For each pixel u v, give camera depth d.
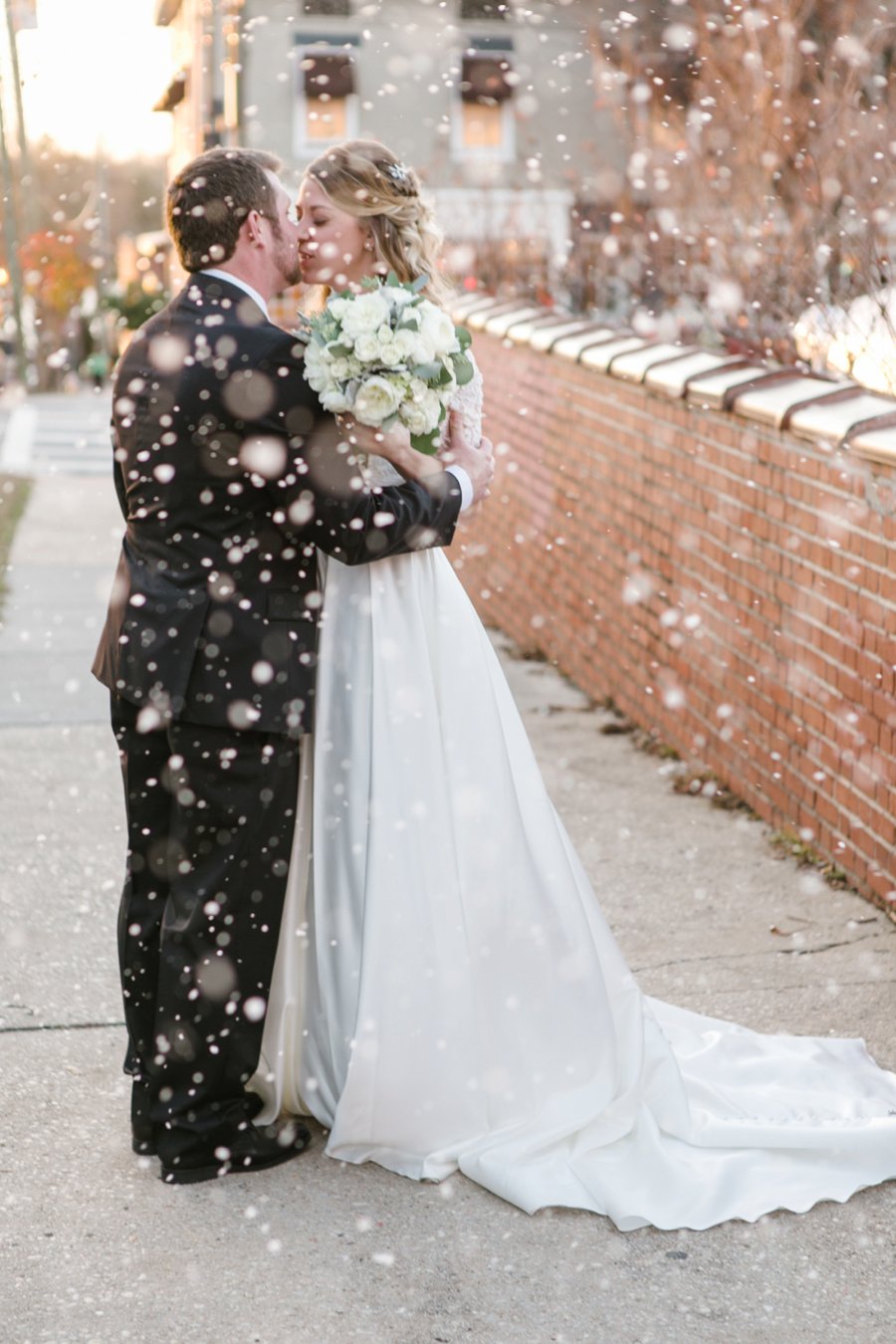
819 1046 3.26
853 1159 2.82
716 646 5.22
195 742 2.64
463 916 2.78
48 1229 2.61
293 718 2.67
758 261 6.13
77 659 7.06
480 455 2.86
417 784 2.75
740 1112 2.98
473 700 2.82
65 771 5.44
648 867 4.46
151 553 2.67
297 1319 2.37
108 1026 3.41
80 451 15.69
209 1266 2.51
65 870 4.41
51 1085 3.14
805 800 4.56
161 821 2.78
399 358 2.58
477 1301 2.42
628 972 2.99
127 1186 2.75
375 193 2.84
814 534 4.42
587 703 6.52
